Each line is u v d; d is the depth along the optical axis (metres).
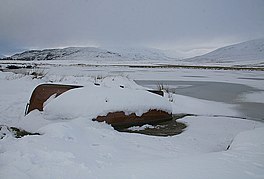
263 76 41.41
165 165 4.21
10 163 4.29
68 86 9.49
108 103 8.46
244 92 21.33
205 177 3.66
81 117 7.69
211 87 24.64
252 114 13.13
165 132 8.46
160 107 9.64
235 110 14.09
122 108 8.59
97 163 4.46
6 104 11.46
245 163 4.16
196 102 15.12
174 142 6.67
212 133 8.30
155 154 5.35
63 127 6.06
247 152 4.77
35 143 5.16
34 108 9.23
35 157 4.54
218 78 36.00
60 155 4.62
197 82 29.31
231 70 63.72
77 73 35.56
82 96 8.51
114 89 9.20
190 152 5.82
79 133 6.16
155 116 9.43
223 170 3.88
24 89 15.07
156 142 6.42
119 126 8.47
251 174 3.73
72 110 8.22
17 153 4.63
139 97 9.25
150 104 9.36
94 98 8.44
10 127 8.06
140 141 6.34
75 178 3.82
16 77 19.39
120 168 4.18
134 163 4.46
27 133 7.47
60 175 3.90
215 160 4.34
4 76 19.70
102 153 5.05
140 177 3.76
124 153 5.22
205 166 4.07
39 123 7.95
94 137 6.21
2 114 10.05
